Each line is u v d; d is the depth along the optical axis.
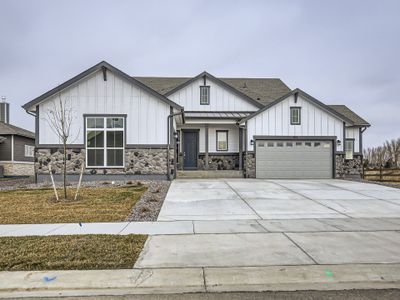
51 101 15.39
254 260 4.80
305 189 12.72
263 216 8.11
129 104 15.67
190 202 9.92
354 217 8.00
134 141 15.65
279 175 18.06
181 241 5.81
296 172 18.19
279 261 4.75
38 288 3.90
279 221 7.53
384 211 8.74
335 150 18.45
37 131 15.33
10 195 11.05
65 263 4.58
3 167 22.81
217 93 20.91
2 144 23.02
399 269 4.45
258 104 20.98
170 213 8.42
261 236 6.17
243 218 7.86
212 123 19.61
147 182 14.74
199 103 20.75
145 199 10.27
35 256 4.88
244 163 18.36
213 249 5.33
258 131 18.16
